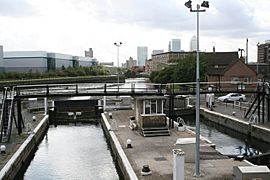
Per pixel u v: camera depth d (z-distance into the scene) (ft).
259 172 47.09
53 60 432.25
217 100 179.32
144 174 57.26
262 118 112.57
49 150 96.78
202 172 58.08
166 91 115.24
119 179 69.21
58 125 145.07
